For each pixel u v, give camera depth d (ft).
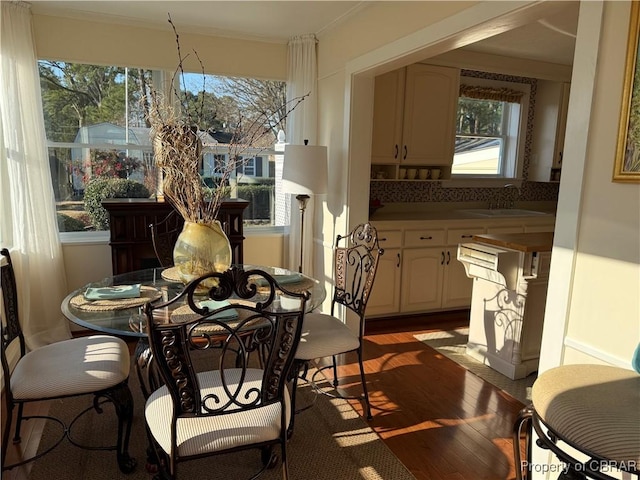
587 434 3.54
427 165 13.79
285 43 12.68
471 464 6.64
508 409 8.20
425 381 9.26
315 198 12.93
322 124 12.44
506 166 16.08
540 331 9.50
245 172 13.08
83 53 10.85
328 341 7.33
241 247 11.75
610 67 4.78
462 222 13.29
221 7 10.11
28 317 10.29
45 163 10.45
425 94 12.97
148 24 11.25
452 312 13.70
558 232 5.49
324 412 8.04
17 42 9.75
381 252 7.79
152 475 6.31
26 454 6.76
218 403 4.99
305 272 13.17
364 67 9.96
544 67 14.35
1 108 9.59
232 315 5.97
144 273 8.40
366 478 6.34
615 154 4.77
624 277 4.78
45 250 10.55
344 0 9.57
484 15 6.58
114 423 7.62
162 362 4.43
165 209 10.77
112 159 11.62
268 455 6.48
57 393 5.90
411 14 8.33
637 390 4.00
